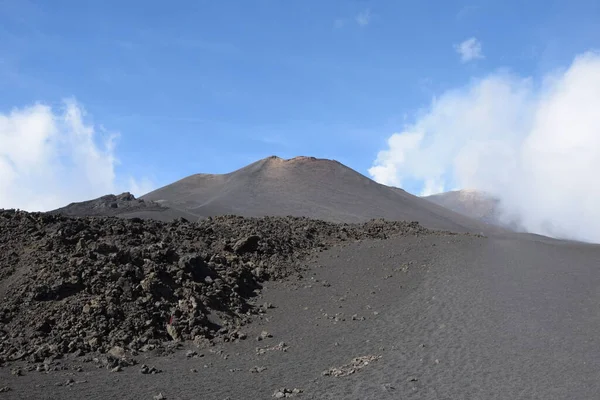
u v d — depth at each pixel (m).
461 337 16.94
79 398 12.02
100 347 16.06
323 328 19.38
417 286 23.89
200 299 20.06
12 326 16.30
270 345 17.77
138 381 13.70
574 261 26.47
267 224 33.62
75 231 22.19
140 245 22.89
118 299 18.22
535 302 20.00
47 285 17.75
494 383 12.95
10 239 21.09
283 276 25.70
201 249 25.45
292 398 12.35
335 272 26.81
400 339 17.41
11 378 13.32
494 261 26.94
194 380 13.95
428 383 13.24
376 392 12.70
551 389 12.32
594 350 14.86
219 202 109.88
